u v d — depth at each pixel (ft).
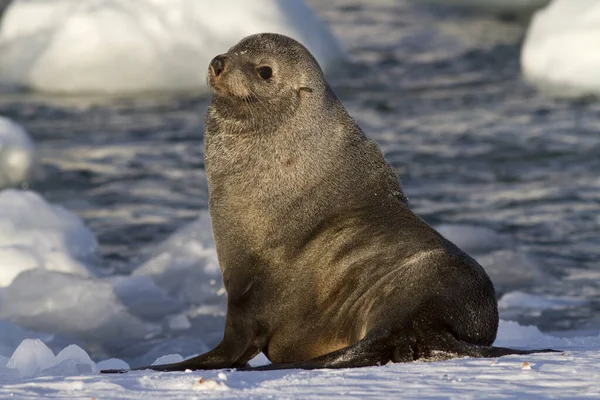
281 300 86.12
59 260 149.48
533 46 279.69
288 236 87.56
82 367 94.07
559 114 239.91
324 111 91.20
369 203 88.22
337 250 85.51
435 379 62.39
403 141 221.05
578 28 271.90
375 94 261.03
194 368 82.94
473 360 69.72
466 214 178.29
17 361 94.48
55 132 228.63
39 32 279.90
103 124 235.61
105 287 137.18
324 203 88.17
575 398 55.98
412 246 82.84
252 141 90.33
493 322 78.89
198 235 163.43
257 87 90.02
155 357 116.67
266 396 57.93
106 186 194.49
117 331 126.62
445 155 211.41
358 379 62.85
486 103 251.60
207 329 128.47
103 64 268.62
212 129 92.73
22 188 193.26
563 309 131.85
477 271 79.46
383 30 337.11
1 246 148.87
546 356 70.54
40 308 132.05
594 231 168.66
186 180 198.18
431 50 308.81
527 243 163.53
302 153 89.61
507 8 371.97
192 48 273.54
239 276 88.17
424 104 251.19
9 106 250.16
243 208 89.20
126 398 57.98
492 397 56.54
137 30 271.49
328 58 285.84
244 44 92.58
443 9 373.81
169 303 138.21
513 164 205.05
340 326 82.64
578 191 188.85
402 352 72.84
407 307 76.23
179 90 269.23
